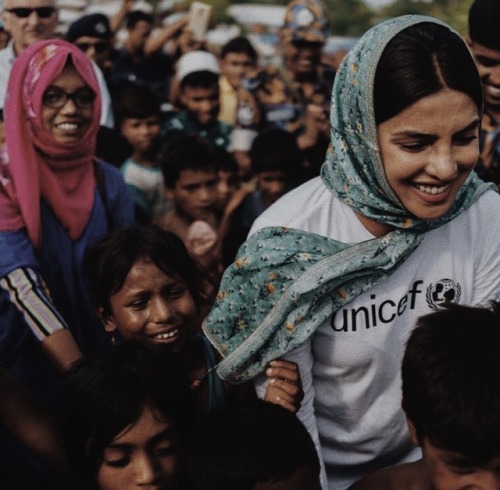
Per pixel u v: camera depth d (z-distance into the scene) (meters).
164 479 2.61
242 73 7.17
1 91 4.84
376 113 2.35
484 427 2.02
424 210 2.40
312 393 2.68
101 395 2.56
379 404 2.66
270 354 2.61
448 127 2.30
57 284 3.62
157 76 7.58
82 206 3.73
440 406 2.06
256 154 5.46
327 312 2.54
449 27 2.37
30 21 5.36
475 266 2.65
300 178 5.48
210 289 3.73
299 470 2.27
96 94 3.80
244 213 5.53
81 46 6.38
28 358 3.42
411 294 2.59
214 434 2.31
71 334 3.33
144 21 7.54
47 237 3.62
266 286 2.55
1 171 3.58
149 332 3.07
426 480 2.45
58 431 2.89
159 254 3.07
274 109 6.60
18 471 3.35
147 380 2.59
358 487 2.57
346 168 2.48
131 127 5.66
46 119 3.67
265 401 2.42
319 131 6.00
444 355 2.12
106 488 2.61
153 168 5.69
